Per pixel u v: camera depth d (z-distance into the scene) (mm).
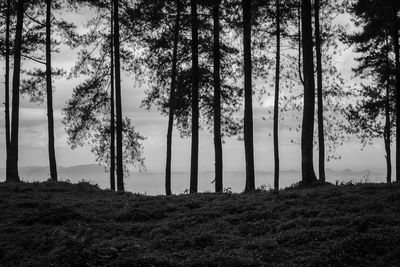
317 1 29172
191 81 27859
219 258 10977
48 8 28906
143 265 10844
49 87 28531
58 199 20562
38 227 14867
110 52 30391
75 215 16188
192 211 16812
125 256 11562
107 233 14328
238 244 12383
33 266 11352
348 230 12477
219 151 27141
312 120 21391
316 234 12406
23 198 20453
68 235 13570
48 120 28375
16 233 14367
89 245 12273
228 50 28594
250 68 24453
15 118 27078
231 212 16266
